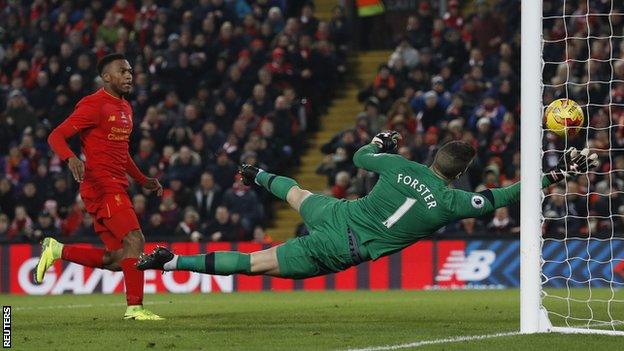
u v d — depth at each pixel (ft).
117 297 131.03
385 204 71.92
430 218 71.31
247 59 173.06
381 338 71.77
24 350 66.08
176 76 175.94
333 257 72.84
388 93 167.53
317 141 175.32
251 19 181.57
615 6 162.30
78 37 183.62
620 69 154.61
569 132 74.23
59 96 174.50
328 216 73.36
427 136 151.74
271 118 162.50
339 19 183.62
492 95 158.51
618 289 132.87
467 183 144.66
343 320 87.10
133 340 70.74
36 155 166.71
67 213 158.10
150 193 159.33
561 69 155.43
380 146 75.72
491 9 176.86
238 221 149.18
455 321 85.76
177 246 142.41
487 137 152.15
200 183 156.46
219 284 141.49
